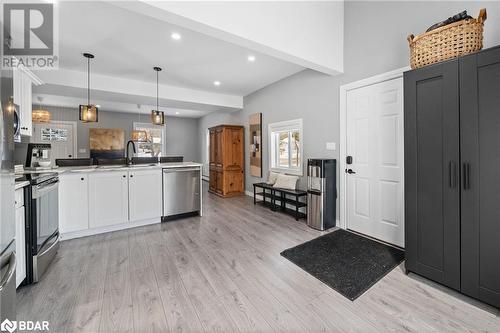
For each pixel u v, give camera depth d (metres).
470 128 1.64
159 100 5.10
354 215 3.20
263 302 1.72
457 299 1.74
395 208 2.72
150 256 2.47
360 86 3.04
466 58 1.64
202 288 1.90
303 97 4.04
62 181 2.83
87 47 3.18
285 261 2.36
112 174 3.16
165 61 3.68
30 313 1.60
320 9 2.94
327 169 3.29
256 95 5.41
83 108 3.26
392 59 2.68
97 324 1.50
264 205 4.80
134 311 1.63
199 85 4.96
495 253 1.56
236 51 3.36
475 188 1.63
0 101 0.93
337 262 2.33
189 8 1.93
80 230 2.98
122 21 2.59
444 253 1.81
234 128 5.83
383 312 1.61
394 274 2.10
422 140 1.90
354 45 3.09
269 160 5.03
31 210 1.96
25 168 3.01
